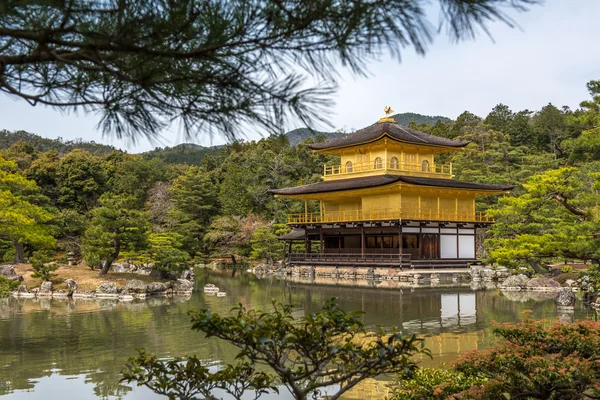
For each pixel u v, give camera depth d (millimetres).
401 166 61219
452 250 57438
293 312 30281
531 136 106000
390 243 57469
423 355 18953
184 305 33062
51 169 81125
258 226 74000
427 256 55438
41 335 23422
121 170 90562
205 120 4586
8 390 15617
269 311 30281
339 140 64312
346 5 4230
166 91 4516
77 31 4105
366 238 59875
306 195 61781
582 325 11078
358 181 59000
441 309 30688
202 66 4469
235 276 57219
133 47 4152
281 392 15039
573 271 45094
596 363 10062
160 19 4137
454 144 62344
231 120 4527
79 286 38719
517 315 27828
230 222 77188
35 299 36219
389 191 56500
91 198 82688
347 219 58938
